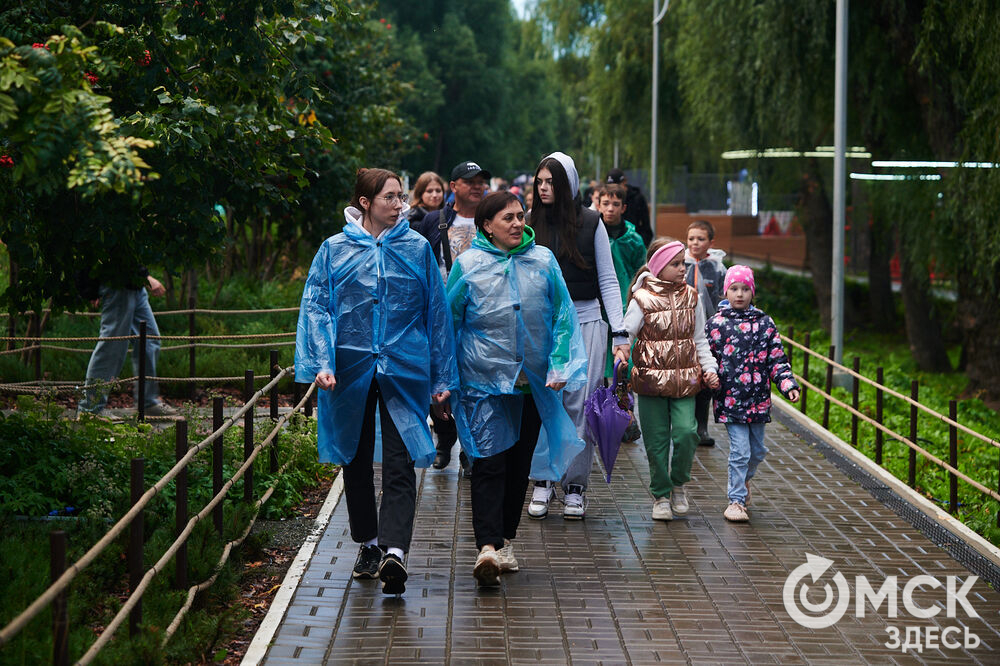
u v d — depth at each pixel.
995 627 5.65
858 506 8.02
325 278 5.83
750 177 26.19
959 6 14.87
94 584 5.56
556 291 6.13
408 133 23.52
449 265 8.21
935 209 17.84
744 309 7.62
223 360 12.08
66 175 4.89
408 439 5.77
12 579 5.44
